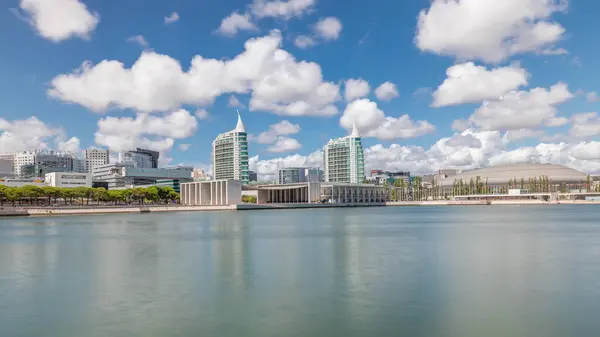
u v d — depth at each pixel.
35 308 35.19
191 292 39.66
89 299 37.72
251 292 39.44
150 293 39.50
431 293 38.78
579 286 41.19
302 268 50.59
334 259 57.12
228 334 29.11
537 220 141.50
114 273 48.72
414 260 55.94
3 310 34.72
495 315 32.56
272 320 31.72
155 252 65.44
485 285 41.66
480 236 86.81
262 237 87.38
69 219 167.38
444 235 89.56
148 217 184.00
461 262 54.31
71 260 58.31
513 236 86.62
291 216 186.12
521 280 43.72
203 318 32.31
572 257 58.31
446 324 30.67
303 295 38.31
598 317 32.03
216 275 46.94
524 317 32.12
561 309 34.00
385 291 39.50
